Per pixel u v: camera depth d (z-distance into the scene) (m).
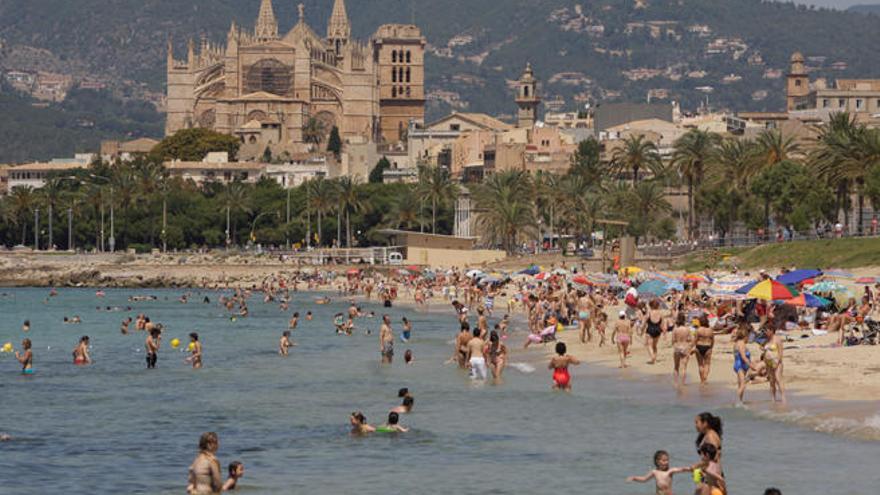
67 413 95.06
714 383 98.94
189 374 121.25
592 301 139.75
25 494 68.88
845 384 92.44
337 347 151.62
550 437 80.69
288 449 79.50
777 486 65.31
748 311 136.50
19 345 156.88
